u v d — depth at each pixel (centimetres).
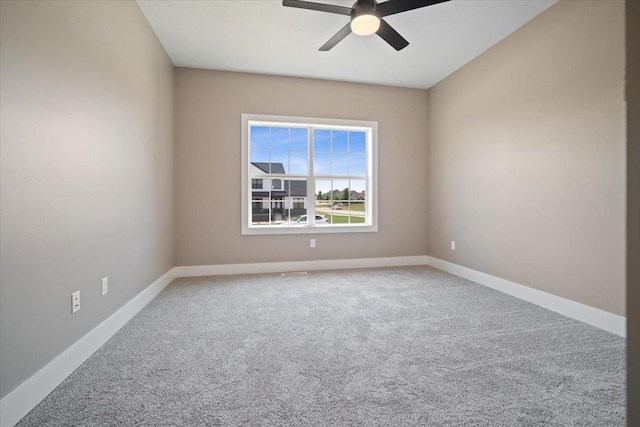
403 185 430
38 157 137
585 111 227
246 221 380
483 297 288
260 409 131
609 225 213
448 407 132
